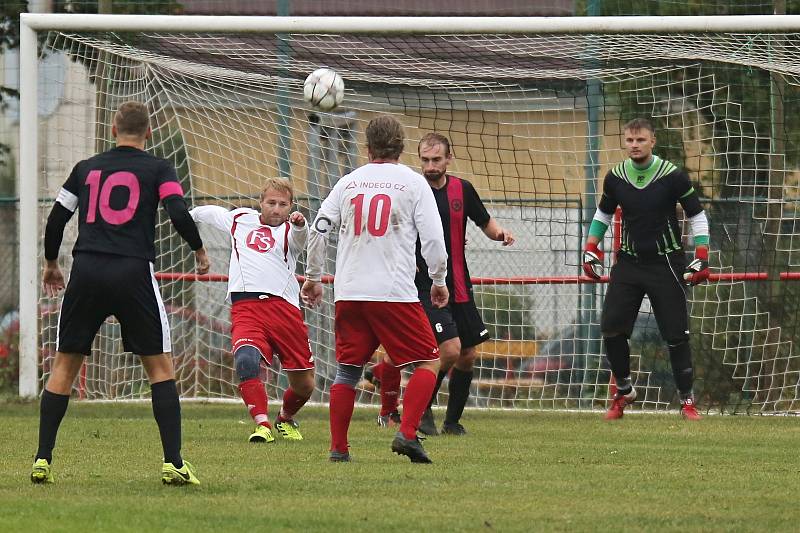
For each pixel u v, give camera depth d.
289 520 16.38
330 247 41.53
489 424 34.53
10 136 49.00
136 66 40.50
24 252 38.34
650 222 33.84
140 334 19.33
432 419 30.91
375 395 42.25
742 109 42.69
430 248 21.94
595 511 17.48
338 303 22.38
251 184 41.91
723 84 42.50
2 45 48.50
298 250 28.95
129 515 16.69
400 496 18.83
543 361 41.38
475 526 16.05
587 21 36.97
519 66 38.84
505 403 41.44
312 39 39.06
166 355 19.73
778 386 41.00
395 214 21.86
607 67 38.94
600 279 35.75
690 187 33.78
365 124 42.25
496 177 44.00
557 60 38.84
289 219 27.11
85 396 41.19
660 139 43.16
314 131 41.56
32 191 38.28
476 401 41.44
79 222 19.53
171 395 19.62
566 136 42.12
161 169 19.53
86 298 19.17
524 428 33.03
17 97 48.78
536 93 40.84
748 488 20.23
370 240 21.89
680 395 35.75
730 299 41.34
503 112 43.44
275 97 41.00
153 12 49.56
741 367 41.38
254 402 28.27
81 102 40.53
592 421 35.62
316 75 34.75
